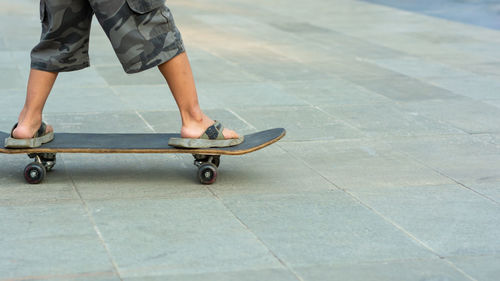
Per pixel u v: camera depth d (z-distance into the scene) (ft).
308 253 10.71
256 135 14.58
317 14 41.75
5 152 13.28
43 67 13.33
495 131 18.19
